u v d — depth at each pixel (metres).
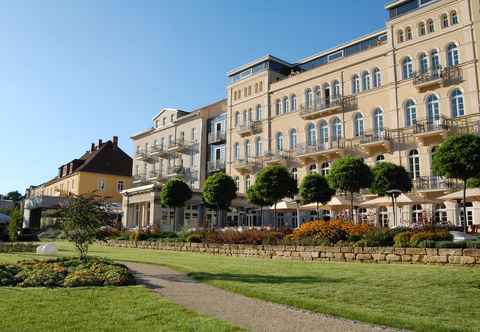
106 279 10.03
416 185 26.22
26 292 8.53
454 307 7.16
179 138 47.75
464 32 25.59
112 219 14.80
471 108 24.78
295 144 35.69
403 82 28.48
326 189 24.67
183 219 36.38
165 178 46.94
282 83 37.34
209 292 9.16
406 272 11.20
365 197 28.33
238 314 6.98
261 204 27.84
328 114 33.25
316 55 36.91
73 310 6.89
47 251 20.02
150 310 6.96
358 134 31.28
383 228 17.39
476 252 12.40
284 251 17.66
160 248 24.78
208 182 29.48
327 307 7.16
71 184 59.69
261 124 38.59
